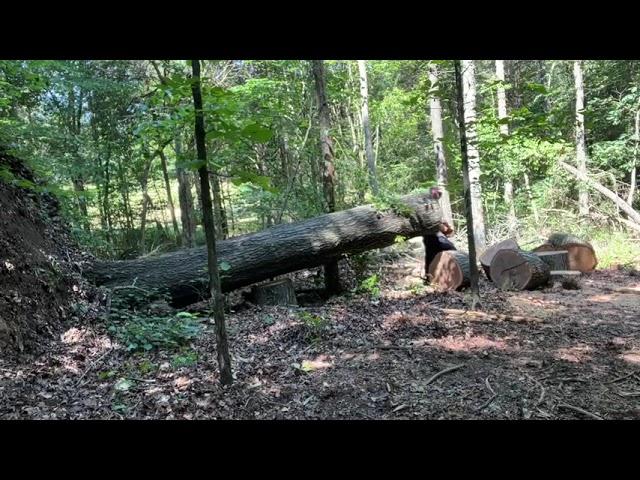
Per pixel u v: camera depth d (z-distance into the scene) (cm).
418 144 1698
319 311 620
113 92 1007
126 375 382
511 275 736
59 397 332
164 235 1412
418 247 980
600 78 1402
